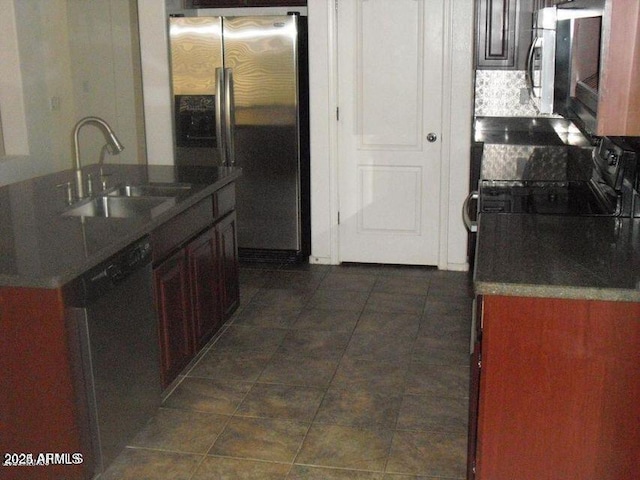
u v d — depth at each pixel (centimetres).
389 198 511
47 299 232
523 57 482
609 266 226
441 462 279
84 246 253
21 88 539
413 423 308
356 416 314
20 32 535
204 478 271
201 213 353
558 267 225
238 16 498
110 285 258
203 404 326
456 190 496
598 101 206
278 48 497
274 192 521
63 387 240
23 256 243
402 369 359
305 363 366
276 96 505
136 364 281
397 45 486
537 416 223
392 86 492
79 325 243
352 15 486
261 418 313
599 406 219
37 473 251
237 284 420
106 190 344
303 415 315
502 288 211
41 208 308
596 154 341
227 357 374
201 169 399
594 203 318
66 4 594
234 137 515
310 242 539
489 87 511
